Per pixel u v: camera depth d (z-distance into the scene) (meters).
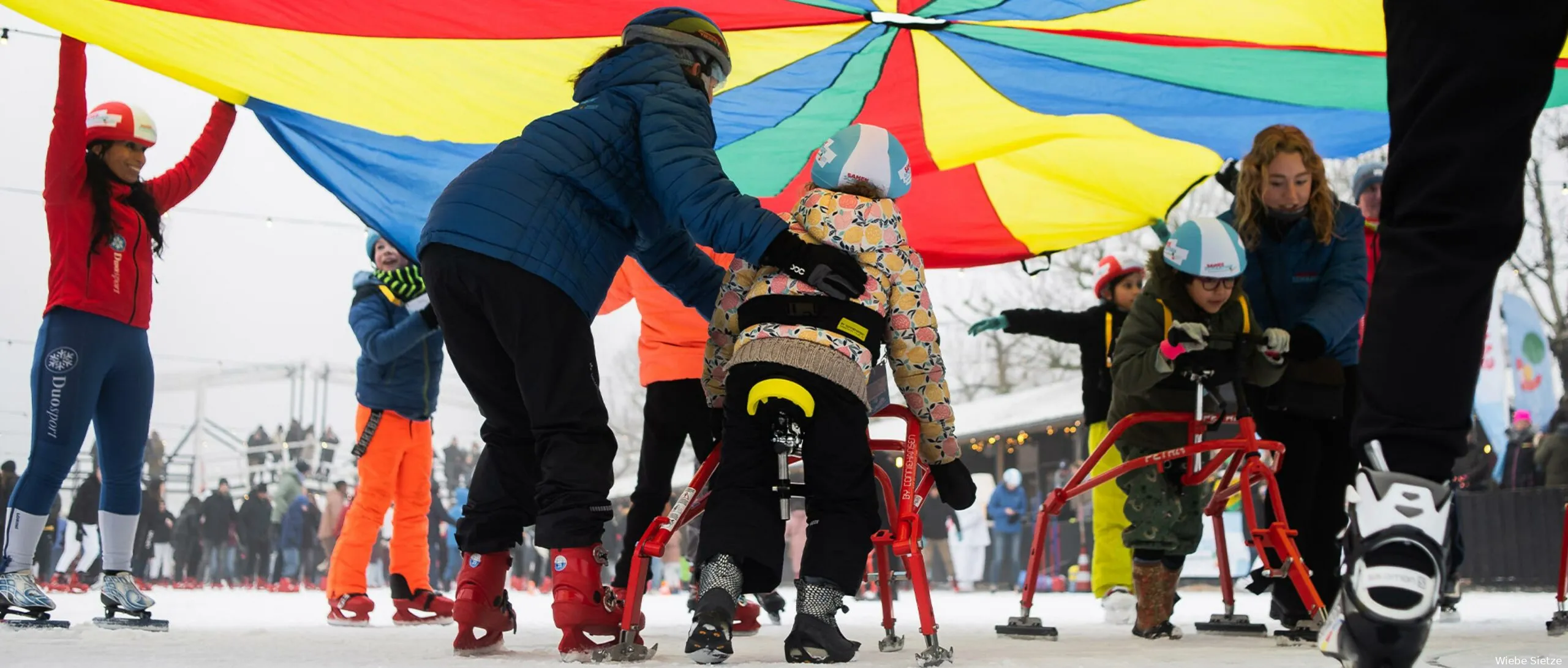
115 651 3.19
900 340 2.81
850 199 2.84
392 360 5.36
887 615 3.23
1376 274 1.82
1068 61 5.23
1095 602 10.56
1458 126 1.72
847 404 2.67
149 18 4.09
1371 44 4.90
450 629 5.00
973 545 16.34
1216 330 3.89
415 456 5.45
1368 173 5.66
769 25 4.70
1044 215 6.77
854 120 5.76
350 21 4.15
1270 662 2.72
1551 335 21.14
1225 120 5.92
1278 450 3.72
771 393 2.52
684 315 4.48
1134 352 3.92
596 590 2.77
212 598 11.68
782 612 6.21
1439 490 1.71
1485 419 13.85
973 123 5.87
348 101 4.69
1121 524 5.68
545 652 3.20
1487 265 1.72
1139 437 4.09
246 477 26.72
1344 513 4.14
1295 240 4.18
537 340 2.75
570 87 4.74
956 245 6.91
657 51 2.95
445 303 2.84
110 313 4.48
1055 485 19.73
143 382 4.61
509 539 3.08
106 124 4.48
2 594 4.43
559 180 2.81
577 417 2.79
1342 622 1.75
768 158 6.07
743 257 2.68
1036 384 32.41
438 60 4.50
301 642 3.78
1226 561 4.36
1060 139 6.09
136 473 4.59
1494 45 1.70
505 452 3.08
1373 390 1.76
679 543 17.22
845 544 2.68
